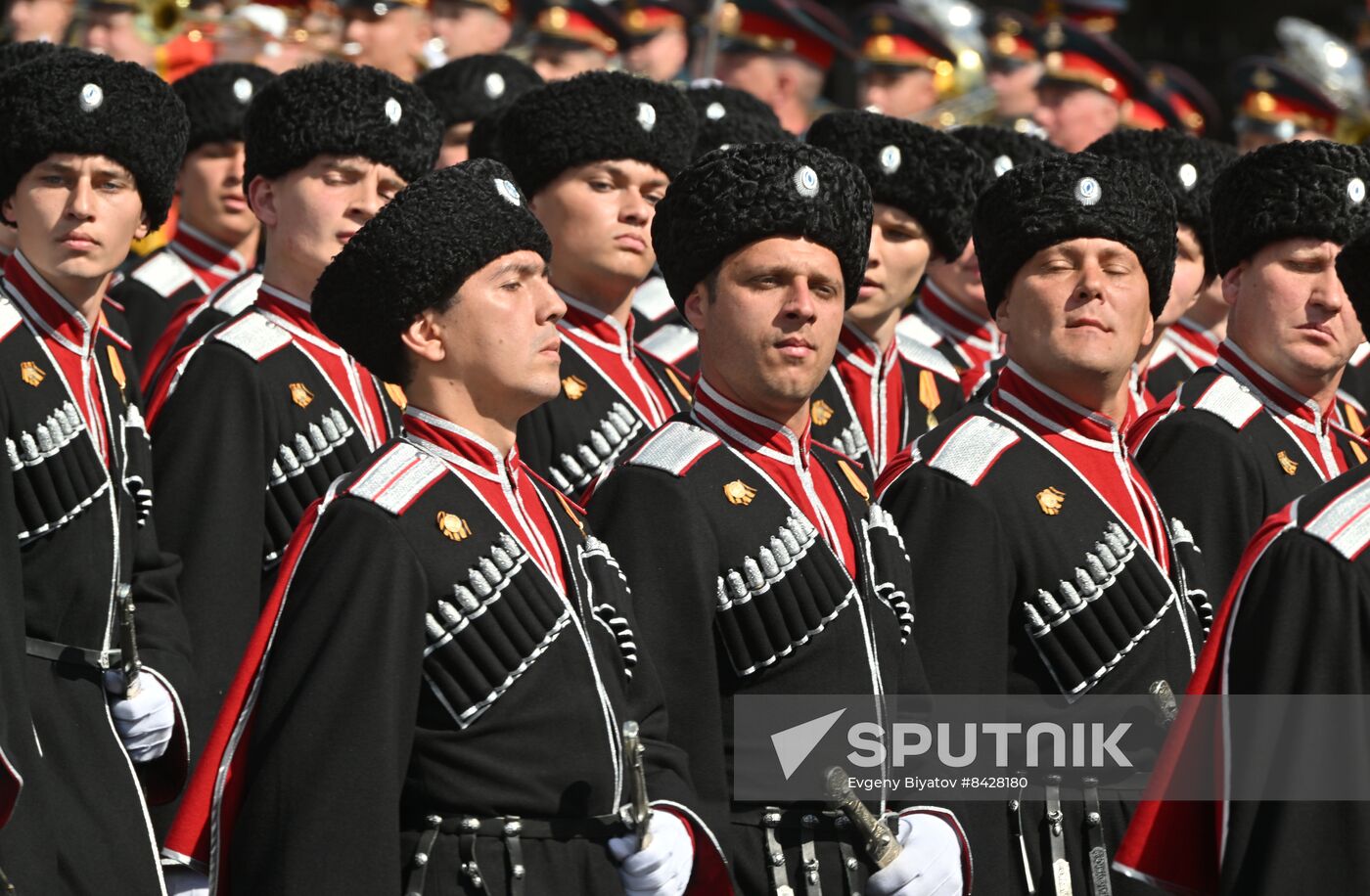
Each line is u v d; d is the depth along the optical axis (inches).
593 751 537.6
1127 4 1865.2
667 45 1371.8
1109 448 668.1
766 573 587.5
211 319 789.9
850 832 583.8
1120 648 644.1
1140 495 667.4
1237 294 751.1
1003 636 633.6
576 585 553.3
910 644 613.9
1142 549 654.5
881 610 604.1
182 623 686.5
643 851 531.2
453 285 548.1
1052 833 629.6
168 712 661.9
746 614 585.3
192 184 976.9
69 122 672.4
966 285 954.7
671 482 588.4
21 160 674.8
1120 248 658.8
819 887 578.6
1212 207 760.3
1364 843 519.2
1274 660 533.0
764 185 596.7
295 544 539.2
